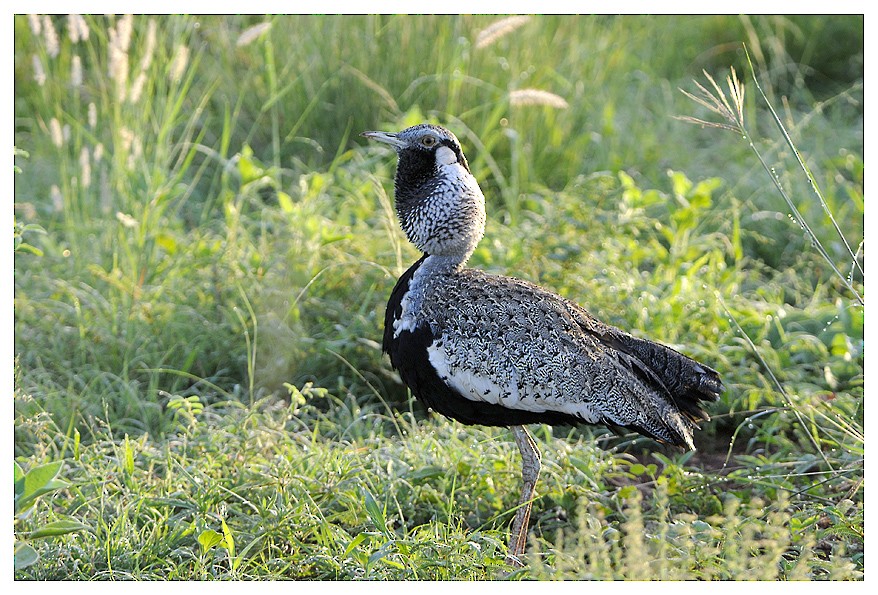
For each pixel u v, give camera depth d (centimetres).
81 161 1128
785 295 1267
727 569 712
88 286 1148
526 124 1458
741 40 1814
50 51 1127
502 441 954
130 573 729
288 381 1059
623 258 1170
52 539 764
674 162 1507
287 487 827
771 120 1574
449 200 829
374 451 887
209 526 782
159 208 1210
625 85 1662
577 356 788
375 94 1455
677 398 823
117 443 944
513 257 1123
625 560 718
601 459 916
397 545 748
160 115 1316
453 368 798
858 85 1471
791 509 859
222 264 1145
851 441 912
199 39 1527
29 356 1045
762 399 999
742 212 1379
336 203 1320
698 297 1095
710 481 873
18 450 928
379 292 1107
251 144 1488
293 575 770
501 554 788
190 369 1084
